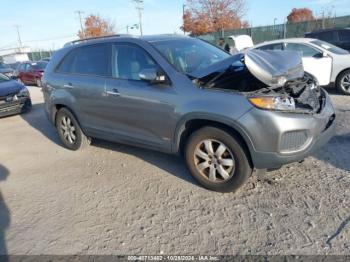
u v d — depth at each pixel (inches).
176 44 165.9
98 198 145.6
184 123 137.9
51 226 126.7
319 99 142.8
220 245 107.3
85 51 187.2
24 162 201.3
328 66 314.8
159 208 132.5
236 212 124.3
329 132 136.4
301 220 115.6
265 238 108.4
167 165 172.9
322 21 904.3
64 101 198.1
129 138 167.9
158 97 144.4
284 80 127.0
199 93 132.9
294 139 121.4
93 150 208.2
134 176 164.1
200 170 141.6
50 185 163.8
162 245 109.8
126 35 173.8
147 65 152.7
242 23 1288.1
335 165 153.9
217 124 131.6
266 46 349.1
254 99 120.0
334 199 126.2
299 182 141.6
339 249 100.0
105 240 115.1
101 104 174.7
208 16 1242.0
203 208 129.3
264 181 145.1
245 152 127.6
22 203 147.7
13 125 309.4
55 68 207.3
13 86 349.4
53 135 259.9
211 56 168.4
